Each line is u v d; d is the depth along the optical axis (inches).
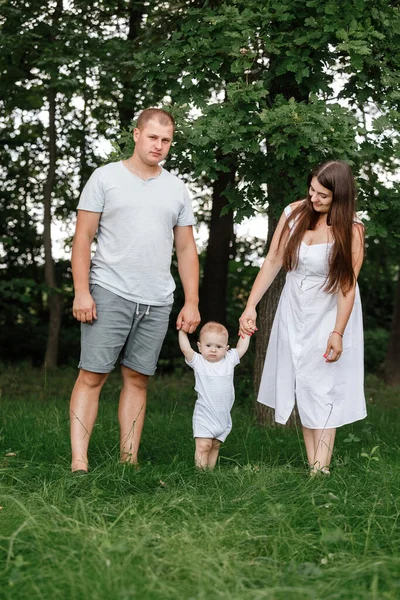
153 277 189.6
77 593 109.2
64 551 124.0
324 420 185.5
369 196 282.2
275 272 196.1
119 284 188.2
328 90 272.5
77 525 131.3
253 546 131.6
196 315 197.2
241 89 253.3
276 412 190.7
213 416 196.7
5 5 457.4
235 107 261.4
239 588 112.4
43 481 171.2
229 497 160.4
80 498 146.2
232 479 174.9
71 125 577.9
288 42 263.9
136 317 190.9
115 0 490.0
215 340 195.0
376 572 119.6
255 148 252.8
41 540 127.6
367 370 644.1
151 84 286.4
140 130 185.0
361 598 111.4
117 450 217.2
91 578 113.7
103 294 188.9
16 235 643.5
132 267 187.6
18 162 613.3
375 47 271.6
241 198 274.2
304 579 118.0
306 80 271.4
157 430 255.9
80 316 188.4
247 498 155.9
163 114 185.0
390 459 208.5
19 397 421.4
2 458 199.9
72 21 463.5
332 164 181.6
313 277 184.7
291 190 268.8
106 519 146.6
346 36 249.3
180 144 264.8
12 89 512.7
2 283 532.1
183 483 171.0
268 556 129.2
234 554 125.0
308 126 241.9
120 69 447.5
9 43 450.9
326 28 255.0
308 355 185.8
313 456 190.5
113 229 187.5
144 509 148.2
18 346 627.5
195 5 355.3
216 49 276.5
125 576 113.4
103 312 189.0
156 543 129.4
